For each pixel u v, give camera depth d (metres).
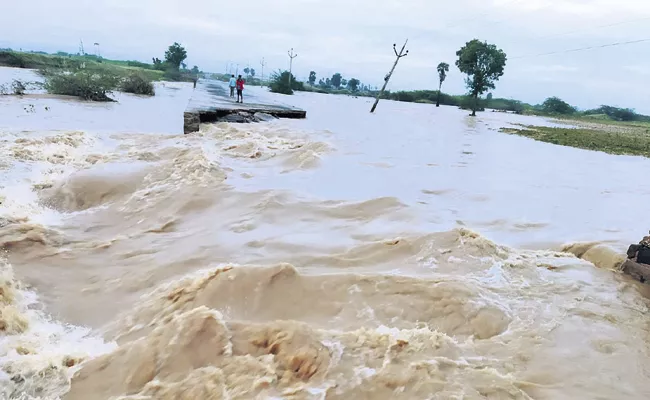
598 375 2.96
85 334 3.56
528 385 2.81
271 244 5.07
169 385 2.79
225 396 2.66
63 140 10.36
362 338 3.16
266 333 3.16
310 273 4.20
